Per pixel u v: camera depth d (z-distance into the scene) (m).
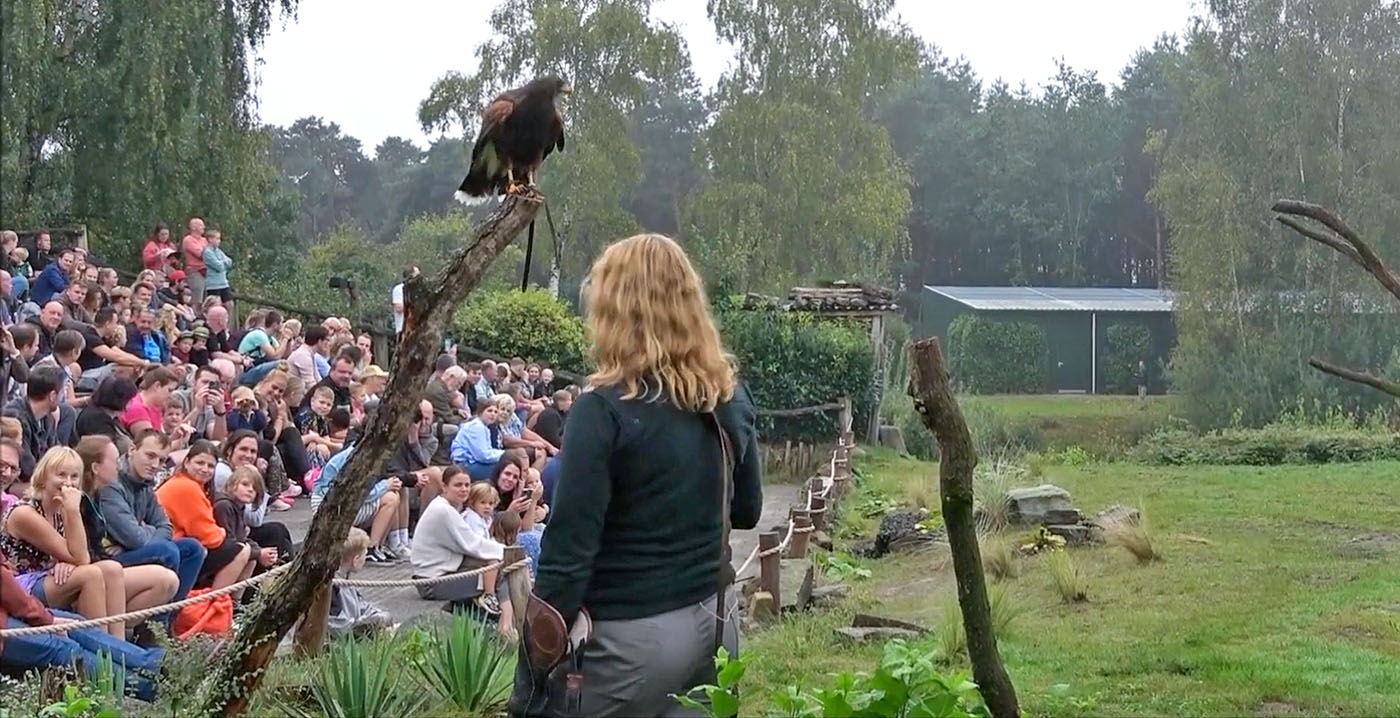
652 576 3.31
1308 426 27.48
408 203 73.25
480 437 12.28
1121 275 75.50
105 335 12.23
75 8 24.78
